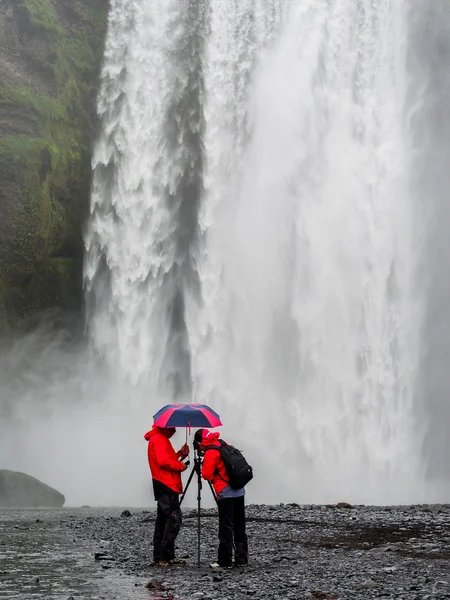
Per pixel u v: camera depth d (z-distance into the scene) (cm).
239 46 4528
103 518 1975
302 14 4525
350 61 4462
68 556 1238
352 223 4356
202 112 4478
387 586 953
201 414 1138
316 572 1070
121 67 4541
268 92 4484
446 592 906
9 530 1655
